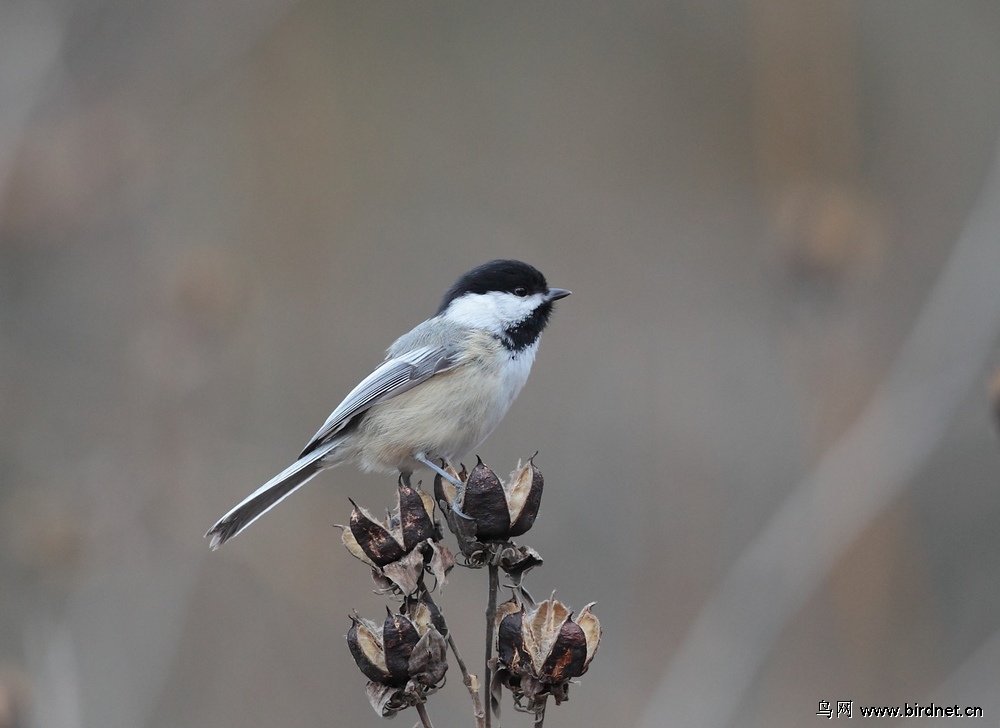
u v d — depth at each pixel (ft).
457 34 58.34
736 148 54.65
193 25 42.19
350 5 54.80
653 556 32.81
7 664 28.12
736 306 46.70
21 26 36.19
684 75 57.82
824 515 28.09
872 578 29.68
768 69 37.40
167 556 32.53
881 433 28.63
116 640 30.37
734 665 26.96
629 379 43.04
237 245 44.60
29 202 35.78
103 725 28.30
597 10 60.08
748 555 28.43
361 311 45.57
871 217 33.22
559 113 56.39
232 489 34.40
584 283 49.01
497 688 14.82
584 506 38.65
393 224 50.37
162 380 34.24
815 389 30.89
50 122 37.47
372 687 15.05
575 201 53.11
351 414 24.21
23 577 29.43
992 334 28.99
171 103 41.57
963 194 49.98
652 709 26.71
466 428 24.79
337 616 33.35
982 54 54.60
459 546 15.56
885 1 55.62
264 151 47.29
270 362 41.70
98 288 38.73
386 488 36.40
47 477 32.91
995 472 36.19
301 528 33.99
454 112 55.98
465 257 49.70
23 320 36.73
